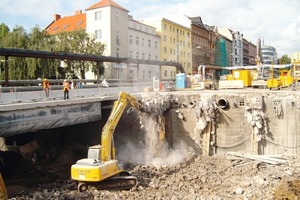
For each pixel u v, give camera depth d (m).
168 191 21.08
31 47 52.22
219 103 30.66
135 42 72.25
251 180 22.86
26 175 25.67
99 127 32.50
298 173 23.77
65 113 25.30
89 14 67.00
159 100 30.34
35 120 22.70
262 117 29.14
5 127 20.70
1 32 67.94
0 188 16.22
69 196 19.38
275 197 18.92
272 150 29.19
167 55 83.94
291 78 36.94
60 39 58.00
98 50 59.12
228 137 30.23
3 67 48.62
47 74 50.22
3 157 26.88
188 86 44.16
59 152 31.34
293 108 28.59
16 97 24.73
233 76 42.41
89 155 20.64
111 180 20.75
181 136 31.62
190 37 94.94
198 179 23.95
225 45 122.88
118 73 65.38
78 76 57.09
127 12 68.94
